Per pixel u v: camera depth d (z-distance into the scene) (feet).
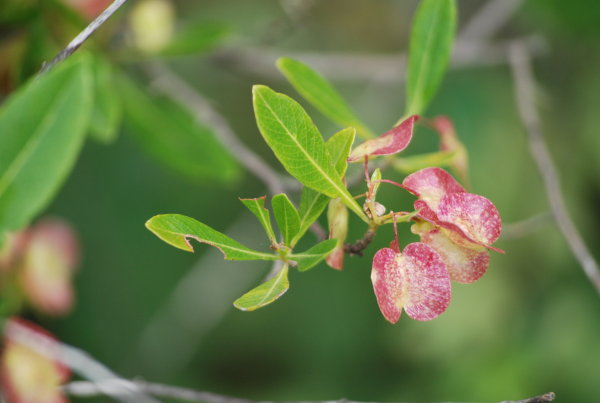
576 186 3.63
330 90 1.95
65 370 2.11
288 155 1.73
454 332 3.69
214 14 3.75
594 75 3.62
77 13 2.14
